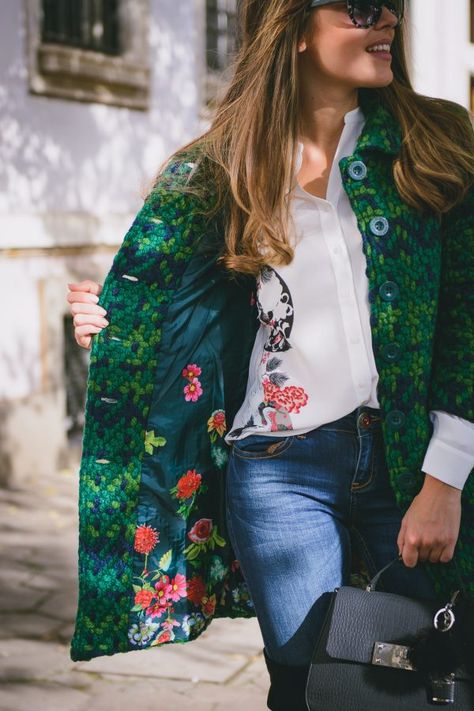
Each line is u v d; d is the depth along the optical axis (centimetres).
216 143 223
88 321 230
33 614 436
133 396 232
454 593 201
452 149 205
